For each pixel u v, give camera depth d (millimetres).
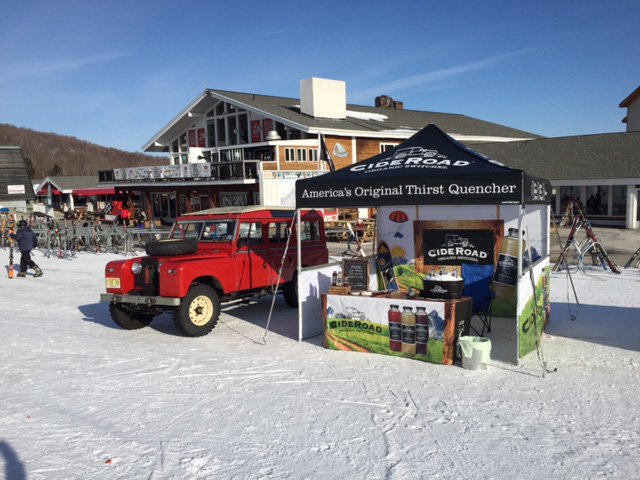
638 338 7805
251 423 5227
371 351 7398
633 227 26562
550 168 29609
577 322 8828
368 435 4902
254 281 9688
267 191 25859
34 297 12852
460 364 6824
